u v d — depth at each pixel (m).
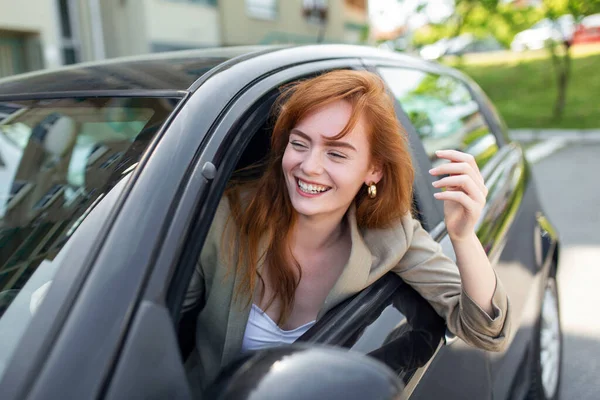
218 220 1.29
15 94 1.52
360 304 1.31
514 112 14.49
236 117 1.18
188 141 1.08
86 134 1.26
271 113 1.29
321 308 1.29
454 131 2.34
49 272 0.97
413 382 1.25
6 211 1.20
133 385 0.79
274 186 1.31
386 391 0.81
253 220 1.30
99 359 0.79
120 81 1.40
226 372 0.91
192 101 1.18
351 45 1.93
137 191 0.98
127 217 0.94
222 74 1.29
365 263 1.30
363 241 1.36
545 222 2.67
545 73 17.36
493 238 1.96
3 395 0.76
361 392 0.80
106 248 0.91
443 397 1.38
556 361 2.61
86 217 1.00
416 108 2.09
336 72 1.24
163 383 0.82
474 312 1.28
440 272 1.40
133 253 0.90
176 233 0.95
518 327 2.05
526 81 17.03
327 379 0.81
